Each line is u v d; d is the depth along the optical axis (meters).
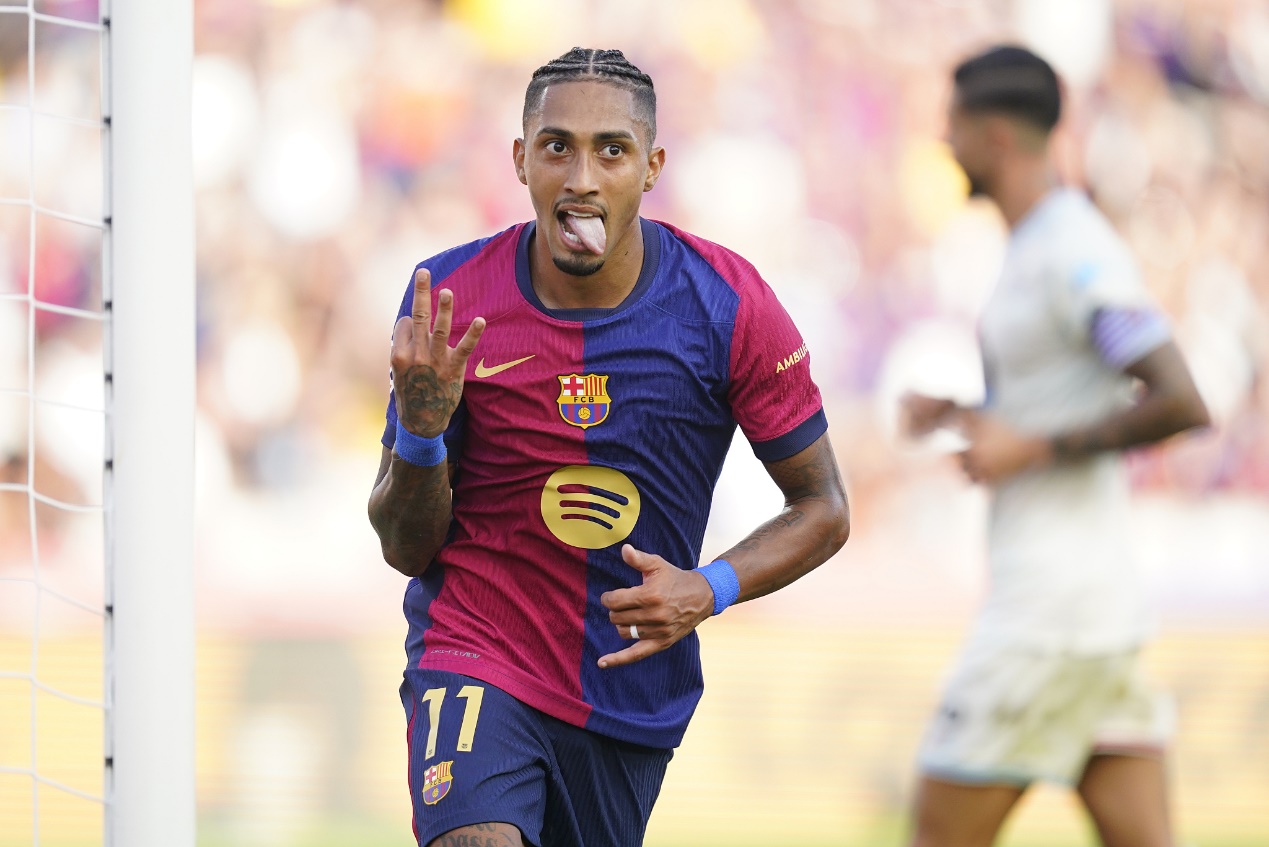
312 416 33.69
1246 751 28.27
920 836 14.65
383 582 31.12
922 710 28.45
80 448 32.34
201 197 34.59
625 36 37.22
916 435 14.87
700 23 37.31
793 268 36.53
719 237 36.78
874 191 37.00
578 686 10.42
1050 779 14.23
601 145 9.65
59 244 33.75
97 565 31.34
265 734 26.58
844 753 27.73
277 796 25.44
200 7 35.44
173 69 10.32
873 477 34.06
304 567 31.42
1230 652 30.00
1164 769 14.32
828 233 36.81
